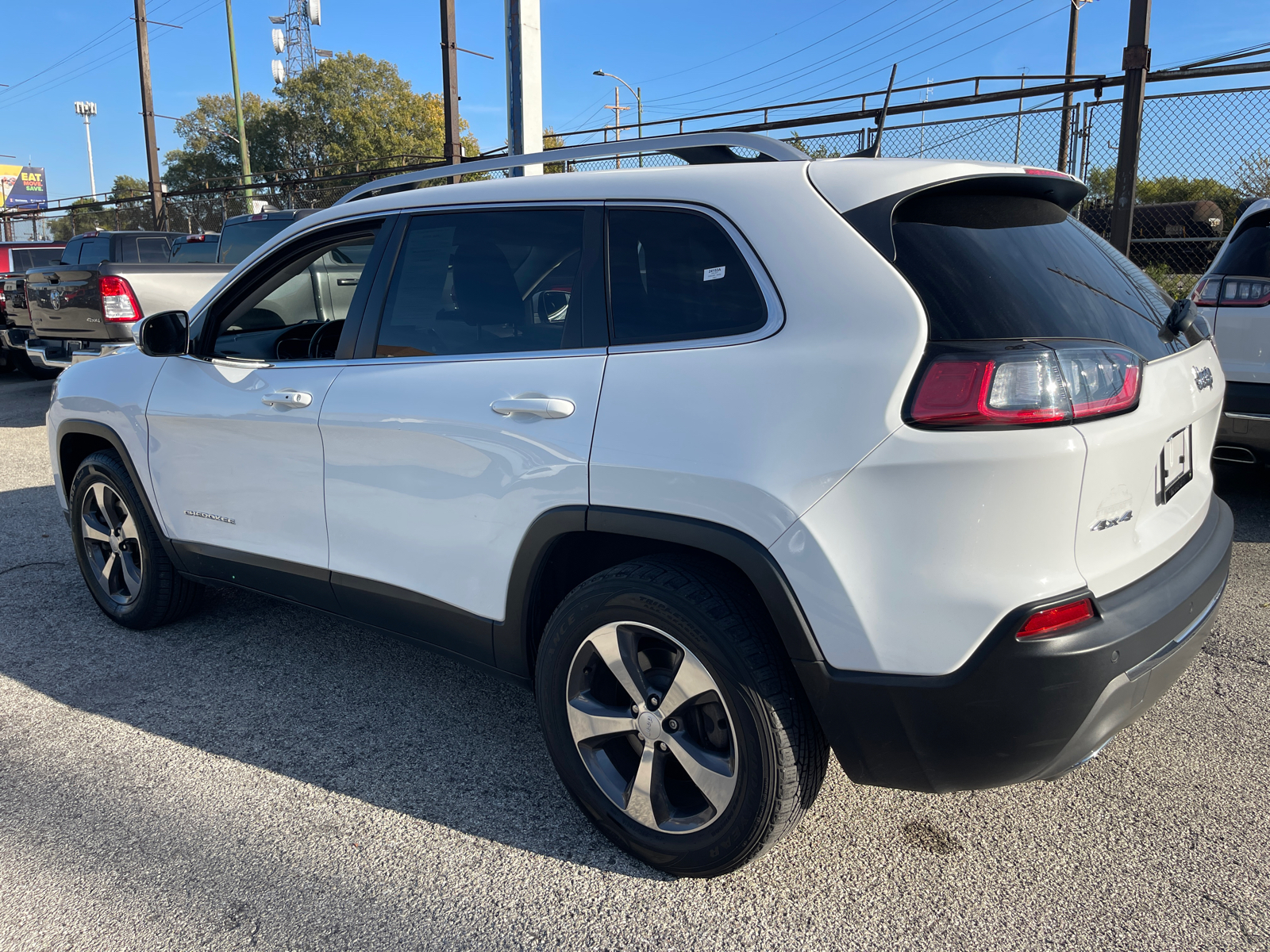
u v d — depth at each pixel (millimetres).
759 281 2020
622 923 2068
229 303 3270
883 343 1810
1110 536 1854
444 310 2600
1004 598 1731
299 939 2031
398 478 2590
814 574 1840
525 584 2330
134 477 3516
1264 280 4617
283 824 2461
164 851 2348
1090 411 1782
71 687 3293
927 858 2275
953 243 1960
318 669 3439
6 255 16719
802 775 1990
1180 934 1992
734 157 2383
